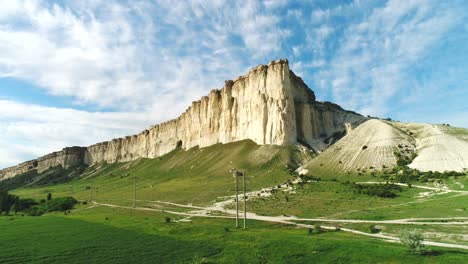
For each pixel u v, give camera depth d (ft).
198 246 187.01
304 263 148.36
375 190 371.97
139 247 188.55
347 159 564.71
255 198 412.16
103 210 451.53
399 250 150.71
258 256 159.84
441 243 174.91
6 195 540.93
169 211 389.80
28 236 229.45
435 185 385.29
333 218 278.67
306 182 468.75
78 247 190.60
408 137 594.65
